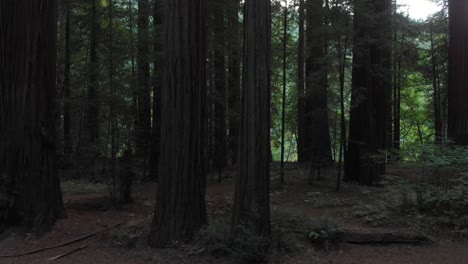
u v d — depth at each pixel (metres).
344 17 10.18
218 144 13.55
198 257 5.86
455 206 7.60
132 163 9.45
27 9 7.23
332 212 8.48
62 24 15.70
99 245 6.59
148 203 9.40
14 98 7.17
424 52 19.41
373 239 6.66
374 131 11.69
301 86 12.57
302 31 12.67
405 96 23.28
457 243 6.73
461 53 9.75
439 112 18.28
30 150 7.19
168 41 6.33
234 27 13.09
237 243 5.79
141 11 11.12
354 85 11.69
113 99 8.96
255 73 5.94
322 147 12.98
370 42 10.75
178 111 6.32
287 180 12.20
